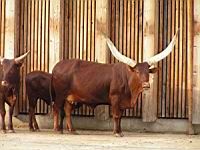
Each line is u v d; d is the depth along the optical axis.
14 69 15.83
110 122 16.56
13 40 16.89
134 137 15.07
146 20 16.34
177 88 16.47
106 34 16.56
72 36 17.00
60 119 16.08
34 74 16.22
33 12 17.09
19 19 17.16
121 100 15.38
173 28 16.55
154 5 16.30
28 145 13.41
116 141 14.20
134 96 15.28
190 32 16.27
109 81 15.43
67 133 15.85
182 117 16.38
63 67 15.81
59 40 16.78
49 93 16.22
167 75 16.52
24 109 17.06
